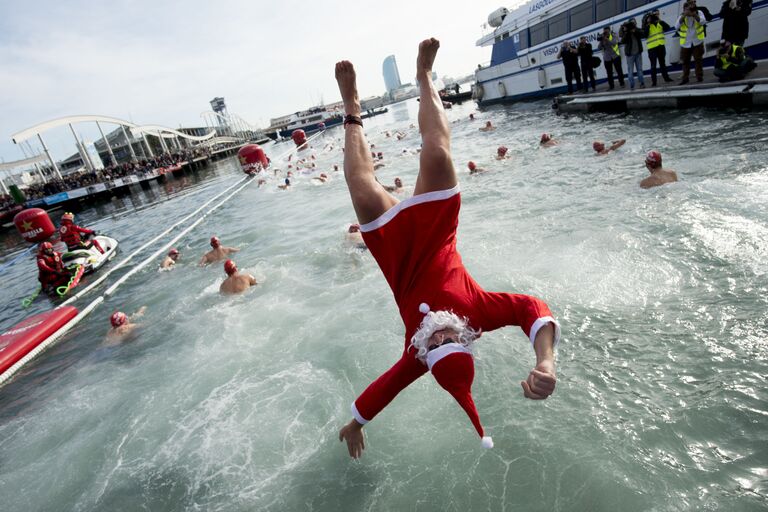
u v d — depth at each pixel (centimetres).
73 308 808
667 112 1295
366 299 609
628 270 495
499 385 367
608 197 741
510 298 147
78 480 382
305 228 1082
